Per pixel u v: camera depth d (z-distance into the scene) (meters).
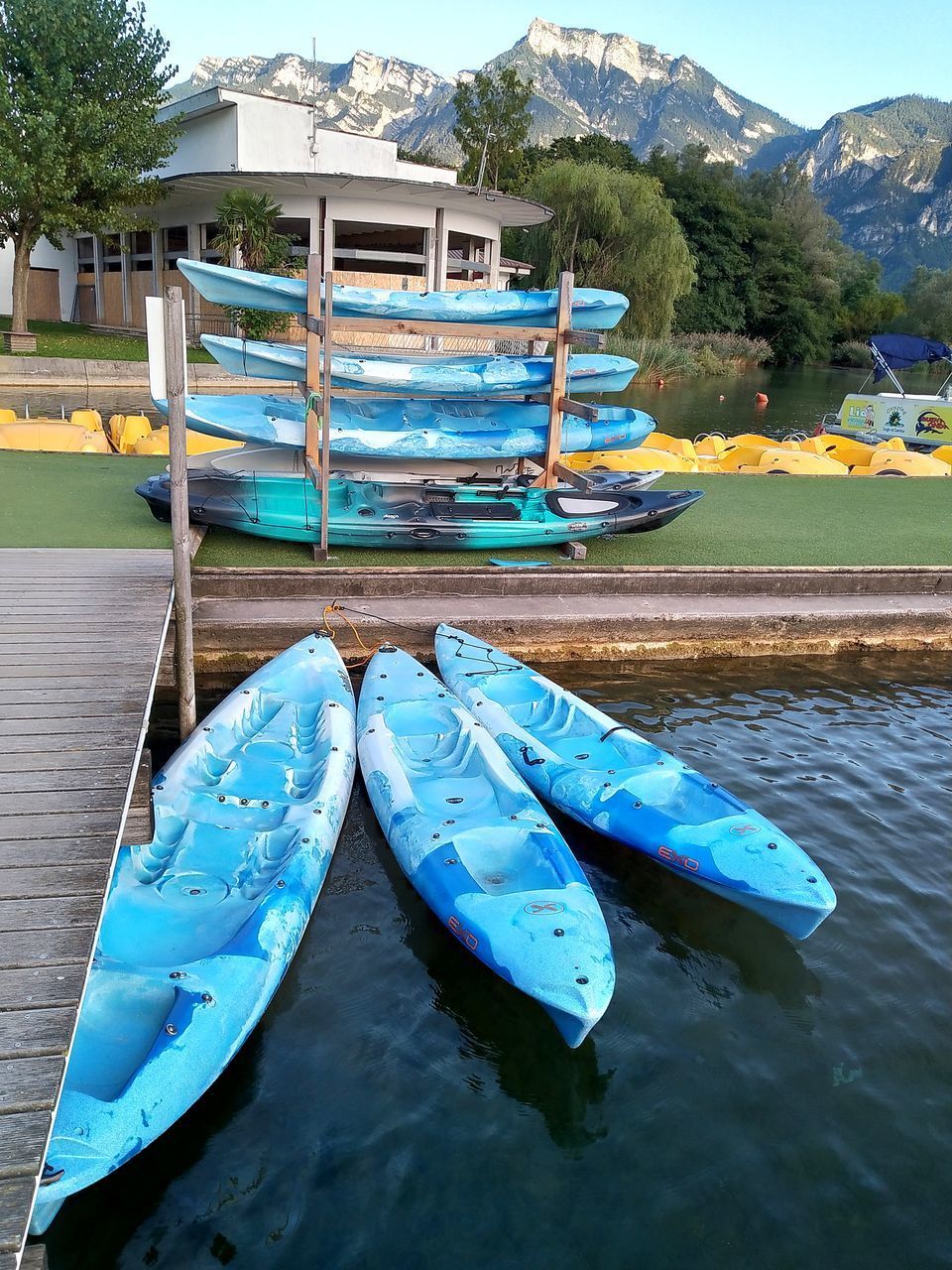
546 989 3.51
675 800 5.21
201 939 3.83
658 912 4.67
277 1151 3.23
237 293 7.83
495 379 8.17
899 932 4.51
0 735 3.98
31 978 2.54
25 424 12.69
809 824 5.41
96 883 2.96
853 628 8.22
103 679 4.66
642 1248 2.95
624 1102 3.50
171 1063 3.08
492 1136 3.33
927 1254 2.98
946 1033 3.91
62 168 21.78
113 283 33.00
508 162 49.53
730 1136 3.37
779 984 4.16
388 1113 3.41
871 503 12.00
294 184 24.56
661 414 28.53
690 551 9.23
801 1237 3.02
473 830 4.57
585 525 8.68
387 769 5.27
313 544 8.28
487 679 6.62
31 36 21.34
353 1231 2.97
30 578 6.54
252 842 4.49
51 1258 2.85
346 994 3.99
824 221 68.56
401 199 26.16
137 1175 3.13
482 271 29.38
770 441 17.14
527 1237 2.97
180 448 5.32
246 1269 2.85
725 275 56.62
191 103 27.20
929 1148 3.36
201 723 5.52
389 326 7.64
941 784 5.99
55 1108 2.18
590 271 39.31
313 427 8.00
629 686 7.40
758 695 7.36
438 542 8.37
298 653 6.64
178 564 5.54
